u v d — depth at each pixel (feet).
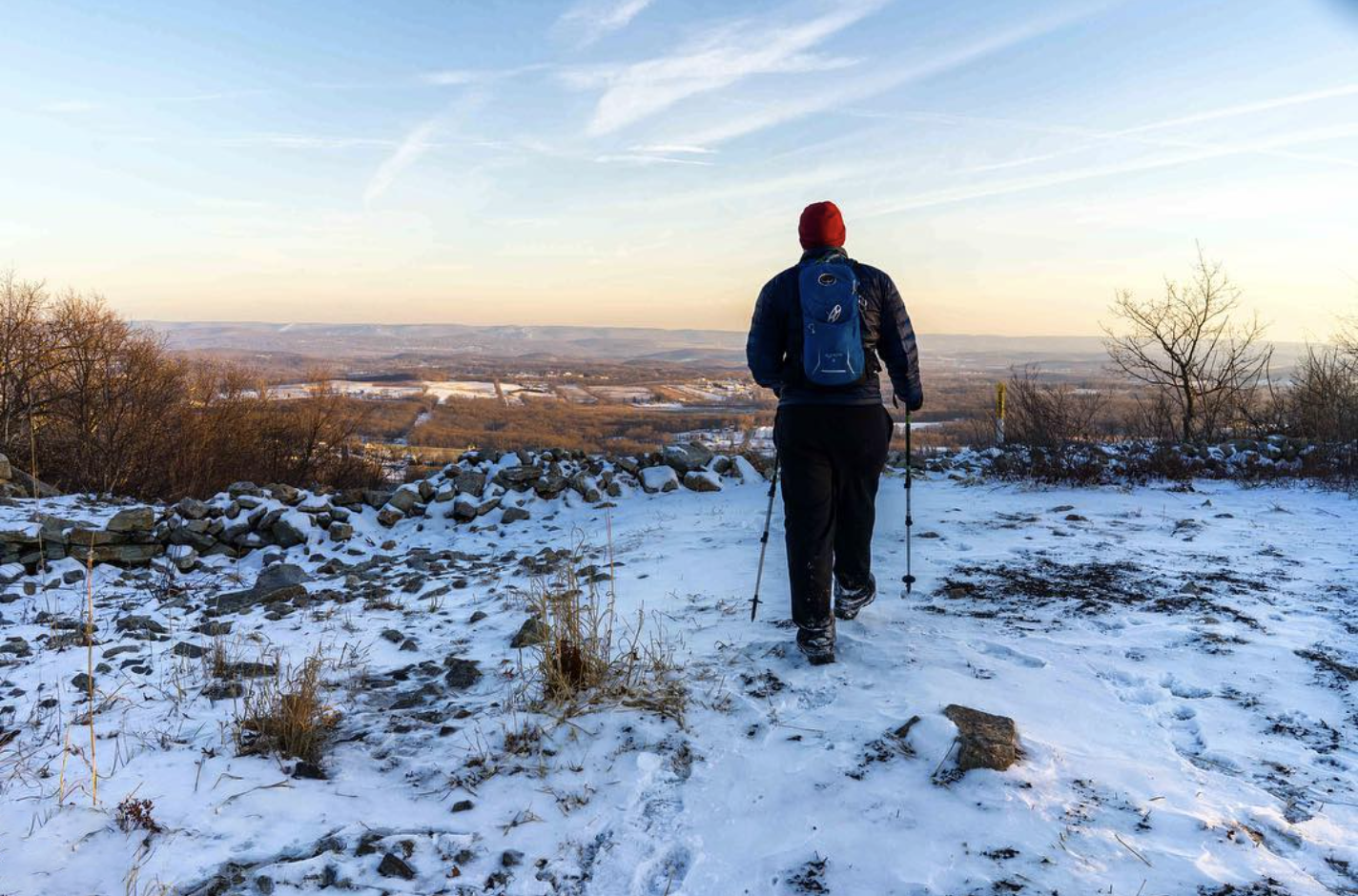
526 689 10.53
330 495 26.20
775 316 10.90
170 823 7.22
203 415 49.65
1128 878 6.20
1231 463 28.84
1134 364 41.60
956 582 14.74
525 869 6.76
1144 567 15.71
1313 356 34.71
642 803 7.75
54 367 40.93
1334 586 14.08
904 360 11.07
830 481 10.67
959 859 6.55
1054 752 8.17
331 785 8.07
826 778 7.90
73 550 20.02
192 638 14.17
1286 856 6.46
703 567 16.94
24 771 8.30
